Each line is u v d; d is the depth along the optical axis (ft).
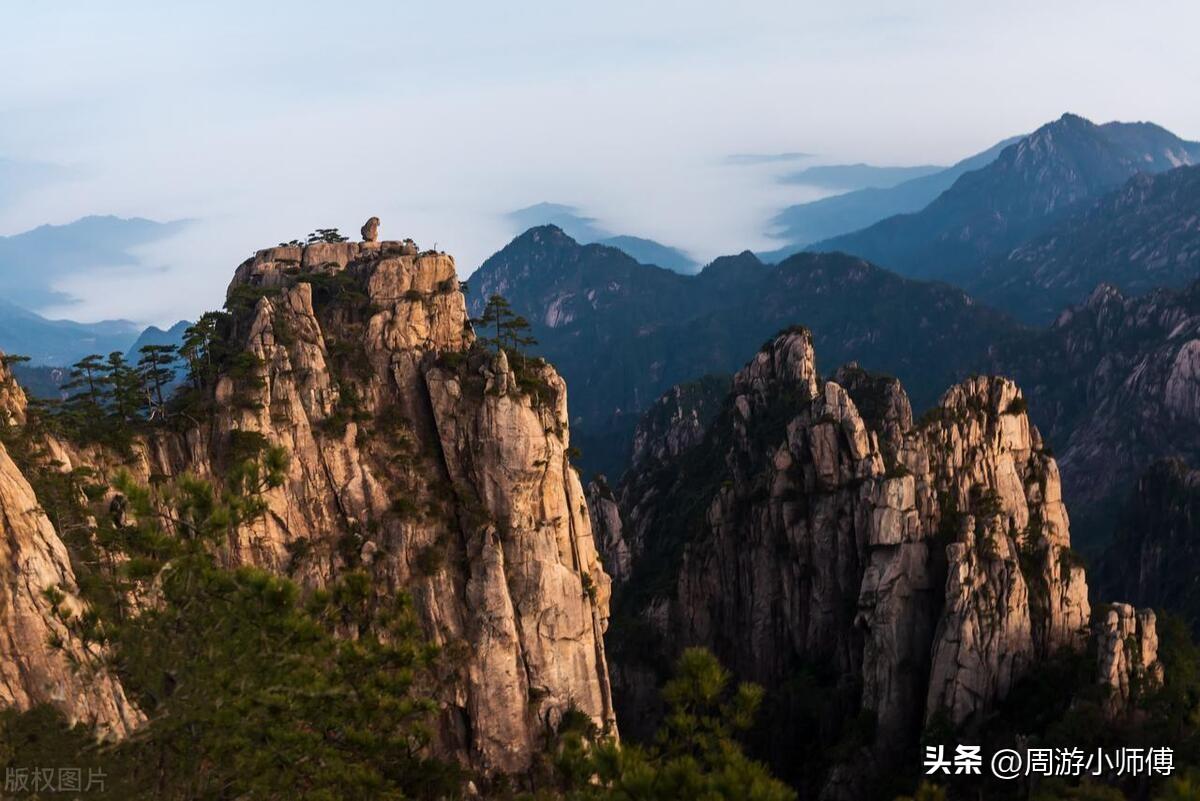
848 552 456.04
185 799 111.45
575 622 316.81
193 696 114.21
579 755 110.73
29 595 136.26
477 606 301.63
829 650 460.14
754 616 490.90
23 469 222.89
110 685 131.34
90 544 183.42
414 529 307.78
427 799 146.41
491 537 307.37
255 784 112.68
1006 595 376.48
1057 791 291.79
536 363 353.10
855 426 464.24
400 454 318.24
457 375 329.72
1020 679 372.58
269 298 325.83
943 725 364.99
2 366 262.67
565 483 335.06
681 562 541.34
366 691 124.26
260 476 129.18
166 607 123.03
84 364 288.51
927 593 404.16
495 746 295.48
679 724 106.11
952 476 433.89
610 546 653.30
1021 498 440.45
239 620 119.03
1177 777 93.61
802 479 487.20
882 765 385.91
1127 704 342.23
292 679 118.52
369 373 329.11
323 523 306.14
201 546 119.24
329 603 129.08
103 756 114.73
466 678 296.71
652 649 509.76
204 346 309.42
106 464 270.05
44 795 109.60
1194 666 368.48
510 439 315.37
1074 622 389.60
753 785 82.79
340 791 119.14
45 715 124.06
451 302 350.23
